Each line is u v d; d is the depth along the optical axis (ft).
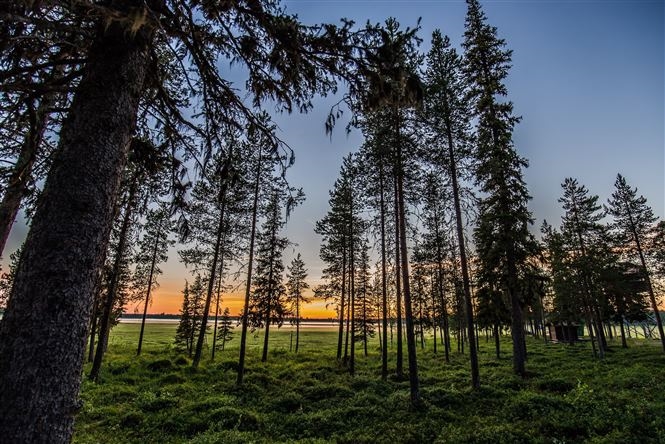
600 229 100.22
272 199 72.43
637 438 29.07
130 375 63.41
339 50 13.17
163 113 15.38
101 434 34.12
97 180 9.70
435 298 119.24
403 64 13.42
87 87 10.16
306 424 38.45
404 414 39.63
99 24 10.53
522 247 60.95
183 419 38.55
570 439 30.27
